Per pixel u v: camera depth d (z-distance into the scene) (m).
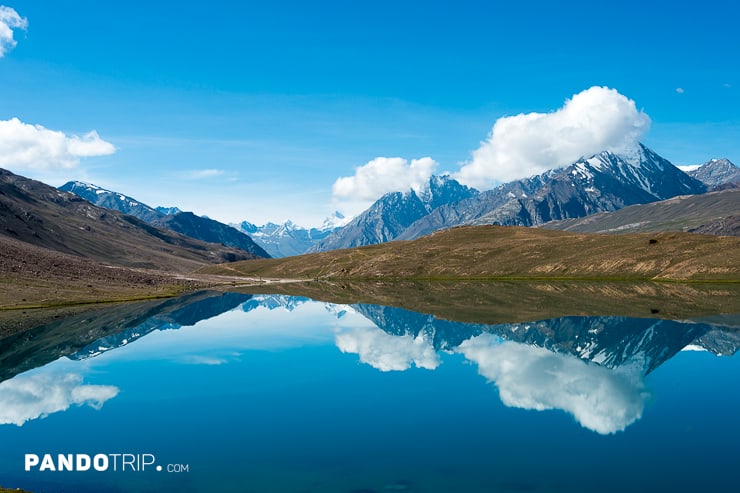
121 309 118.44
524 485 30.03
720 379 53.53
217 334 89.50
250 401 48.16
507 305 115.94
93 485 30.52
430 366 61.97
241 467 33.00
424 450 35.56
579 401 46.75
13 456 35.12
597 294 130.38
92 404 47.53
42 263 151.88
